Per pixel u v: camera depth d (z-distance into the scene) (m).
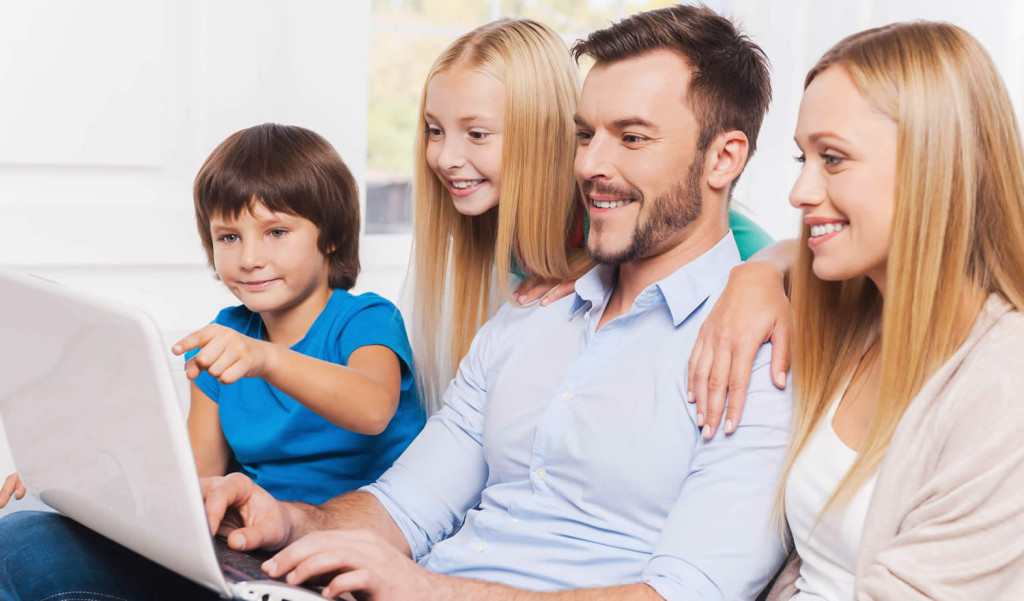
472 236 1.45
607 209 1.10
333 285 1.45
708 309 1.09
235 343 1.06
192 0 1.82
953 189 0.84
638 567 1.04
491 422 1.20
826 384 0.98
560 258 1.30
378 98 2.39
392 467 1.26
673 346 1.08
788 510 0.96
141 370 0.79
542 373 1.18
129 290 1.81
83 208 1.75
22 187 1.75
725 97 1.08
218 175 1.34
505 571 1.09
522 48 1.33
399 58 2.38
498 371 1.24
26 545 1.02
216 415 1.44
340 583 0.91
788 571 0.99
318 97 1.95
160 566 1.06
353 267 1.47
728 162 1.11
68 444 0.92
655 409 1.06
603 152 1.09
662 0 2.41
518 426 1.17
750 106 1.11
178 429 0.78
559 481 1.10
